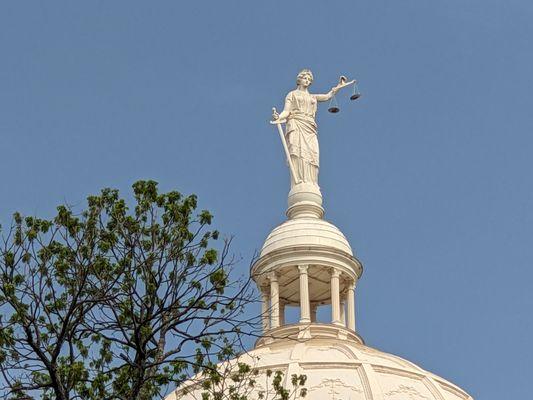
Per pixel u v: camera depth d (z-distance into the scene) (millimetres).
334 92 146125
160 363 66312
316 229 136750
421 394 121688
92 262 66812
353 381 120125
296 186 142000
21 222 66688
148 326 66812
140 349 66375
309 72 146250
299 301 140500
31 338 64875
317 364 121188
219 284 66688
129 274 66750
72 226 67125
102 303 66938
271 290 134625
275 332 128500
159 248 67125
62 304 66750
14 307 65188
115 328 67375
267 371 74125
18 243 66438
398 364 126312
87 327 67188
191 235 67500
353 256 137125
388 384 120938
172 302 66438
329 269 135125
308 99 145250
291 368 120000
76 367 64875
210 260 66688
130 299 66688
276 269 134875
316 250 134625
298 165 142750
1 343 65438
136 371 67125
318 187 142500
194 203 68062
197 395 88062
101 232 67312
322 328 130000
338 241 136750
